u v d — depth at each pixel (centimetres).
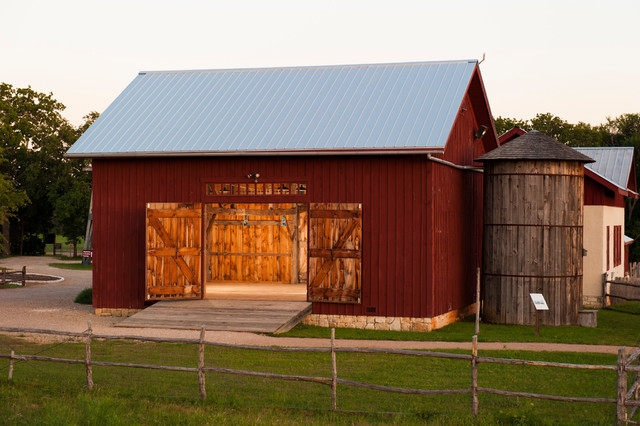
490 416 1179
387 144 2162
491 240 2423
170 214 2306
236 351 1759
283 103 2508
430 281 2167
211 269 2980
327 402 1296
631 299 2881
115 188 2420
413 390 1212
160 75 2859
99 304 2411
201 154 2289
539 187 2362
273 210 2917
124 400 1248
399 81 2528
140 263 2397
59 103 6938
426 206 2173
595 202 2939
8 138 5856
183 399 1277
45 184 6806
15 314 2386
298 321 2169
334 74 2666
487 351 1748
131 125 2498
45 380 1409
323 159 2258
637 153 6425
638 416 1214
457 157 2508
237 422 1125
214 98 2617
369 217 2217
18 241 7225
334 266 2225
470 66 2542
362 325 2216
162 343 1864
